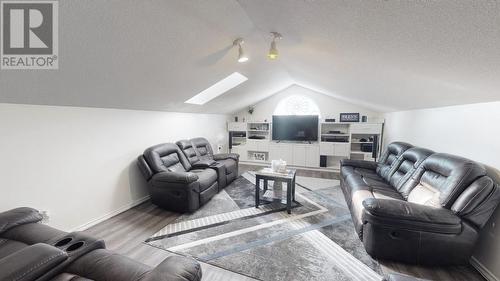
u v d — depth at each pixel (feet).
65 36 4.38
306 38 5.93
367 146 16.05
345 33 4.62
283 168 10.03
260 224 8.19
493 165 5.92
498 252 5.33
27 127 6.24
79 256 4.12
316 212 9.25
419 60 4.72
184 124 14.08
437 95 7.19
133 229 7.82
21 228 4.84
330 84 11.96
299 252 6.51
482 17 2.57
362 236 6.56
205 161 12.75
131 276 3.62
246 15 5.83
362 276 5.55
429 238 5.56
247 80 12.43
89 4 3.87
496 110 5.83
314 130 17.17
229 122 19.44
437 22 3.02
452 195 5.71
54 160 6.95
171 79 8.50
